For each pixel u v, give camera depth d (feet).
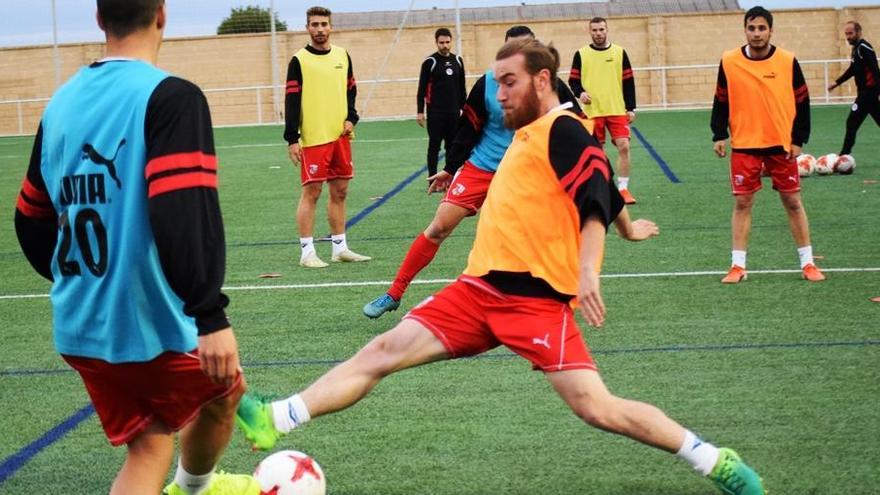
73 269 10.14
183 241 9.32
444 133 47.44
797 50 104.63
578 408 11.96
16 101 103.71
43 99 111.65
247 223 38.73
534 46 12.40
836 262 27.37
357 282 26.99
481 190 21.84
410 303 24.38
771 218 34.99
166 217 9.32
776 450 14.21
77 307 10.16
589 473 13.65
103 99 9.89
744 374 17.80
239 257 31.50
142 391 10.27
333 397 12.30
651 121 85.40
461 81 47.73
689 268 27.22
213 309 9.45
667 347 19.67
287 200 45.09
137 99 9.70
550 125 12.14
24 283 28.66
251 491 11.90
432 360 12.63
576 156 11.85
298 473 12.23
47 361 20.27
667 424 11.89
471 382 17.79
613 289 24.95
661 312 22.45
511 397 16.93
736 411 15.92
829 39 104.27
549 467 13.89
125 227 9.74
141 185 9.68
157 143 9.50
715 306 22.84
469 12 149.89
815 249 29.43
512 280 12.23
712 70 106.22
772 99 24.53
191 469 11.50
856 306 22.35
